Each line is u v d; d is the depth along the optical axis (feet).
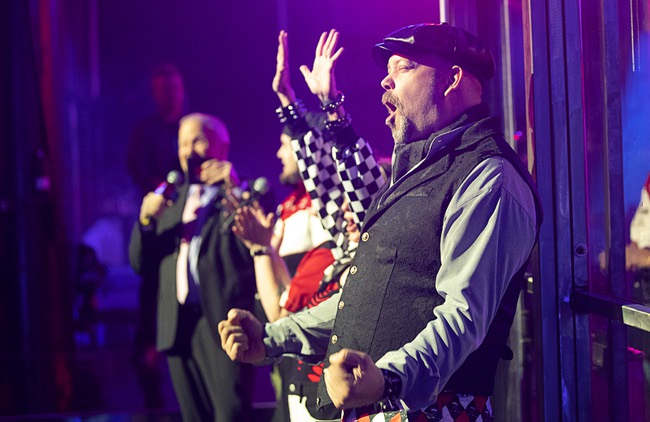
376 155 7.55
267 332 5.38
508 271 4.47
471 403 4.63
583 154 5.41
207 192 10.55
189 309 10.27
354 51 13.51
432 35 4.96
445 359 4.18
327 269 7.19
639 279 4.88
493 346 4.71
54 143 21.48
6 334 19.22
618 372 5.16
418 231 4.68
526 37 5.62
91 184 27.20
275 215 9.73
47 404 14.20
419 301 4.62
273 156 27.04
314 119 7.76
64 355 18.61
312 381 7.04
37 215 19.70
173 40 27.61
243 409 9.98
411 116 5.02
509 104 6.59
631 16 4.90
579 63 5.41
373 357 4.65
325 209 7.25
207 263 10.12
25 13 19.90
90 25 27.30
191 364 10.26
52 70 21.85
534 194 4.69
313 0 19.51
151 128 18.90
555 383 5.42
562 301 5.42
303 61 20.12
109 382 15.81
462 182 4.58
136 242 10.84
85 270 21.24
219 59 27.35
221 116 27.17
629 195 4.99
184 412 10.25
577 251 5.43
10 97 19.48
